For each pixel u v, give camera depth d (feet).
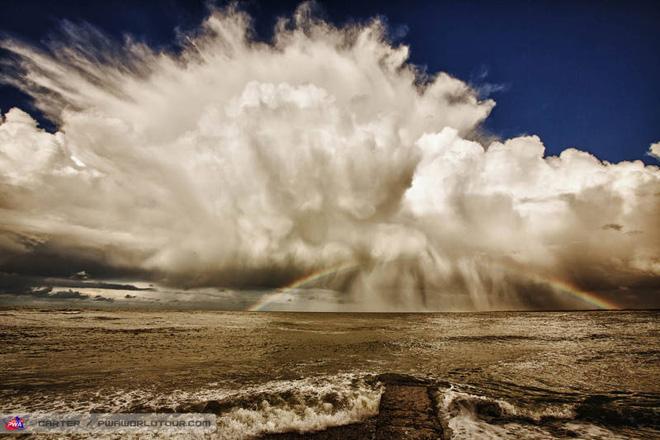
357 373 57.67
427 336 122.83
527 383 51.37
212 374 56.75
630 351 83.66
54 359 69.67
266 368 61.67
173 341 100.68
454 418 36.73
